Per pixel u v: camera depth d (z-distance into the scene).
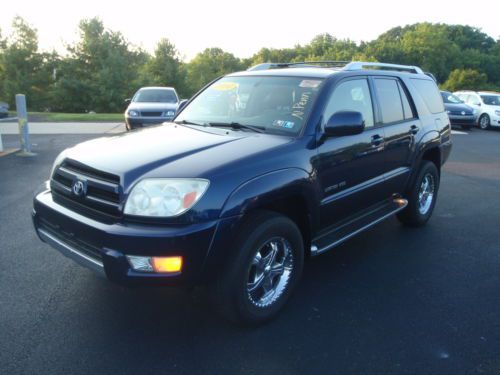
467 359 2.88
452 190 7.56
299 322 3.26
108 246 2.71
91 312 3.32
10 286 3.66
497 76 87.12
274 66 4.82
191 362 2.79
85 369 2.69
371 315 3.38
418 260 4.45
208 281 2.85
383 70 4.75
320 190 3.52
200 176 2.77
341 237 3.85
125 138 3.55
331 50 93.19
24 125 9.64
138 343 2.96
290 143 3.34
